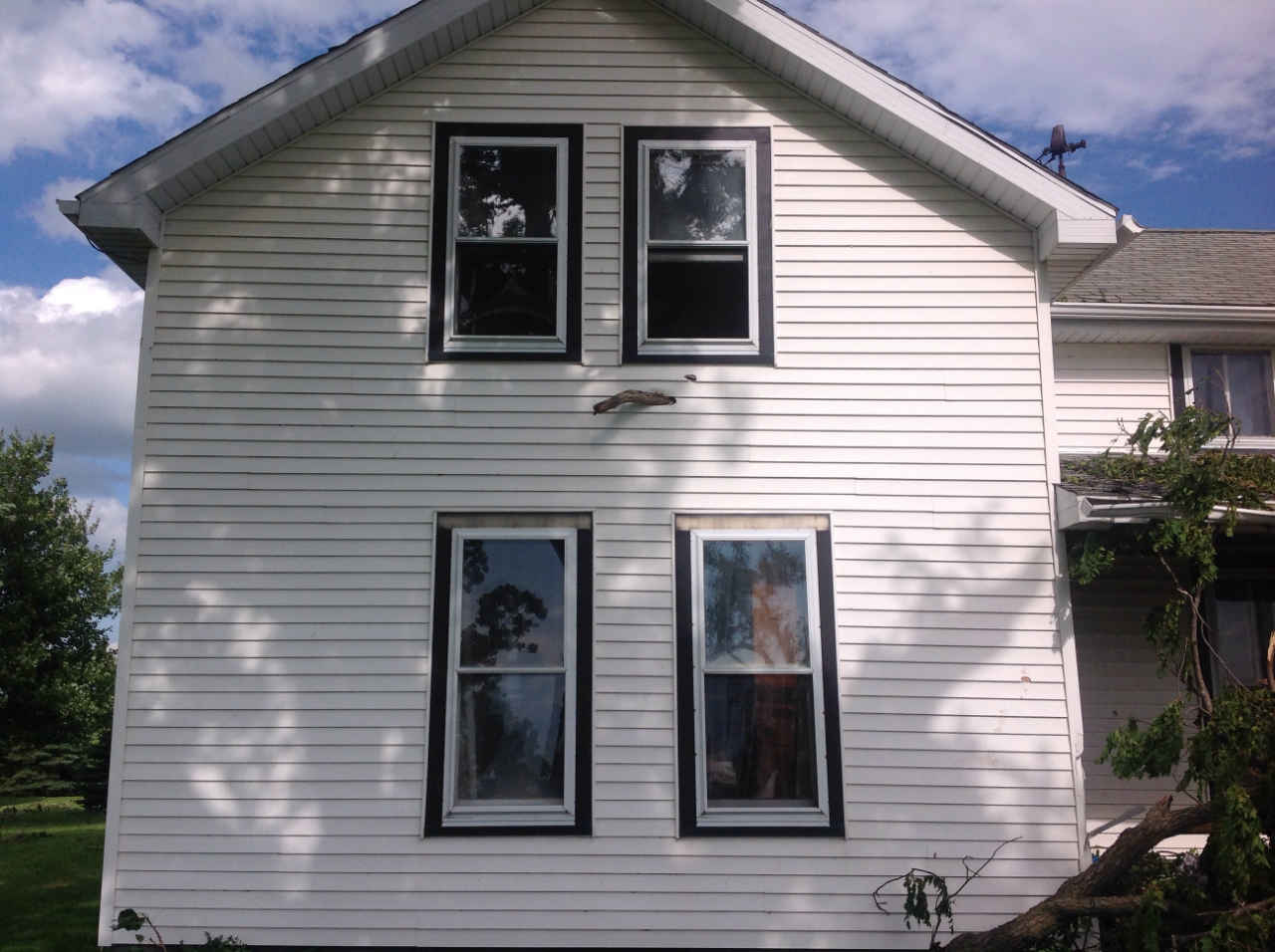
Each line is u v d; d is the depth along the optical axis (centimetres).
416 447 745
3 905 983
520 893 686
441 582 726
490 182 791
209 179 768
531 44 800
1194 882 639
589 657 719
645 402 739
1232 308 1034
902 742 713
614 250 776
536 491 741
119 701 702
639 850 693
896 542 743
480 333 766
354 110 788
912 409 761
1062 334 1064
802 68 776
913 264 780
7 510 2639
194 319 755
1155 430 717
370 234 772
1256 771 616
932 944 663
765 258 779
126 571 719
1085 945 664
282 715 706
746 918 685
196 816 692
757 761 713
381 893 685
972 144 755
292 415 746
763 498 746
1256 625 934
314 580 725
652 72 800
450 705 709
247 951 675
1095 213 747
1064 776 710
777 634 730
